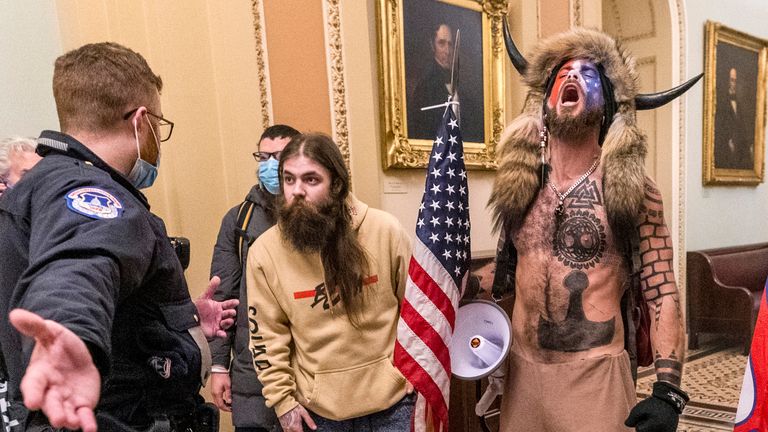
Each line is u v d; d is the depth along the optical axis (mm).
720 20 5930
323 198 1579
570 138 1497
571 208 1485
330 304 1582
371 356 1601
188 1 2625
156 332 1019
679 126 5438
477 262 2695
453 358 1627
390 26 3391
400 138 3459
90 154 1007
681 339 1392
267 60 2812
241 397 1850
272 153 2029
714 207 6055
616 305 1479
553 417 1457
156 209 2543
